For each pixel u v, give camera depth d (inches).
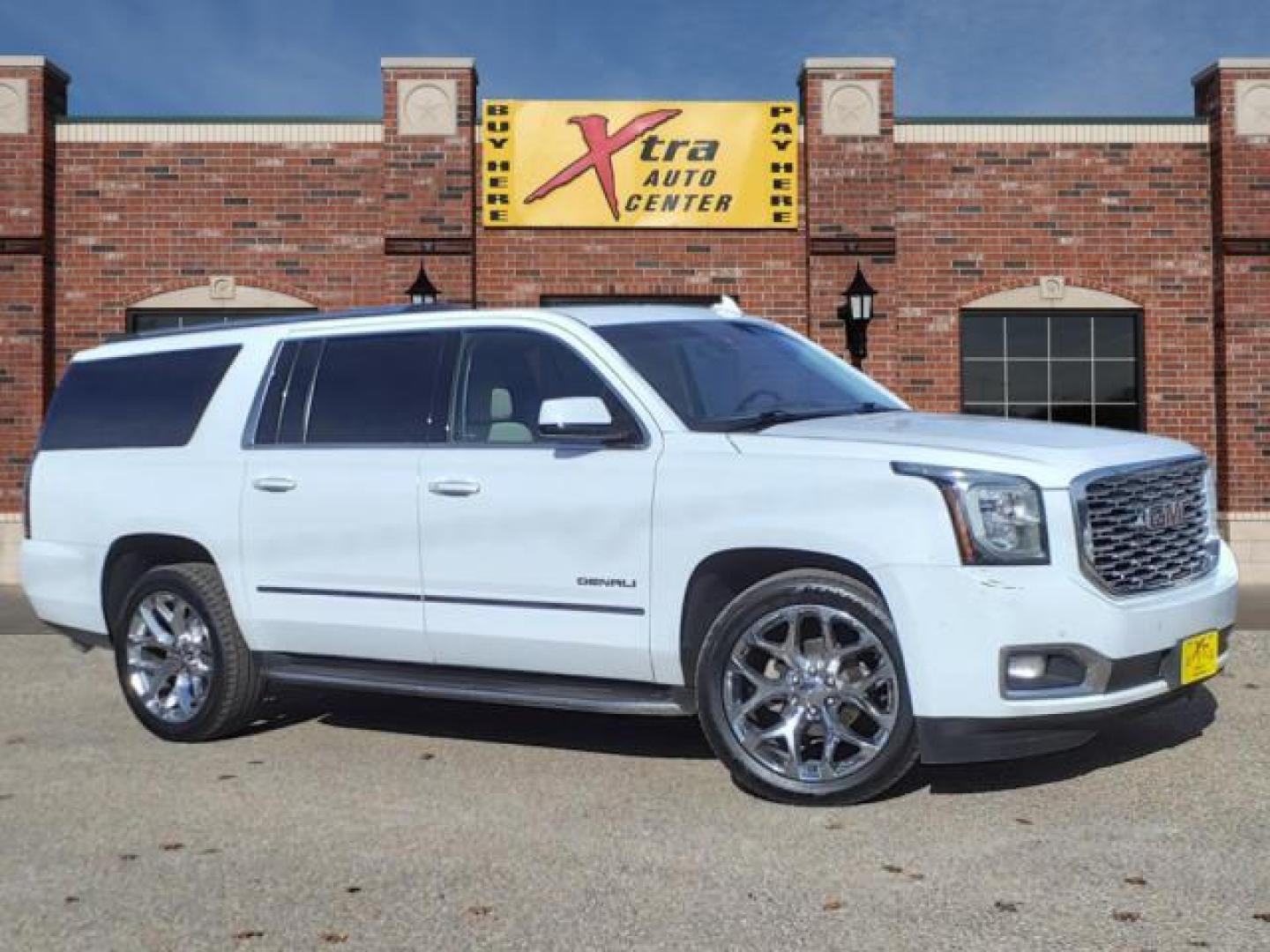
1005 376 592.4
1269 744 233.3
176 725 254.1
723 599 213.2
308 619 241.3
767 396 229.0
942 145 587.5
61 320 588.7
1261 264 579.8
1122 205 589.6
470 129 581.9
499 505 220.5
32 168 576.4
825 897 161.2
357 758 238.4
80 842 189.6
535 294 587.8
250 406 253.6
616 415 217.3
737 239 588.7
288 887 169.2
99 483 269.6
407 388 238.4
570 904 160.9
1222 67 578.6
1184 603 199.0
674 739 250.2
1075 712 186.9
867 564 191.6
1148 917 152.3
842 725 198.7
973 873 168.6
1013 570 185.9
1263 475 579.5
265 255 588.7
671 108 585.3
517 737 254.1
